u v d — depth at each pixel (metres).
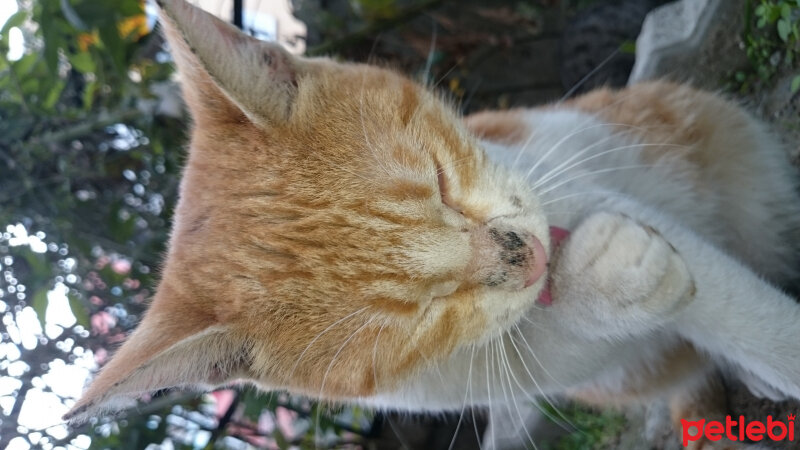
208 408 0.38
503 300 0.18
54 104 0.36
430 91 0.20
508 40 0.43
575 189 0.21
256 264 0.17
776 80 0.27
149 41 0.36
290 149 0.17
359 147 0.17
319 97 0.18
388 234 0.17
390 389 0.18
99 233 0.36
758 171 0.24
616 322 0.18
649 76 0.32
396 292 0.17
